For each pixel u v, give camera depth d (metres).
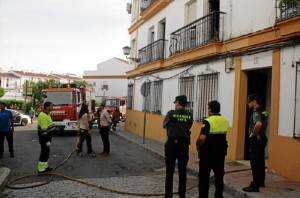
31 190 6.79
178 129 6.09
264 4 8.52
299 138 7.17
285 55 7.69
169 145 6.11
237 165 8.89
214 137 5.94
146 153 12.34
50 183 7.39
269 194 6.21
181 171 6.15
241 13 9.46
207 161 5.94
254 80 9.64
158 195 6.55
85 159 10.64
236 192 6.57
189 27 12.90
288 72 7.58
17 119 25.66
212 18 11.03
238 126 9.47
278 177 7.50
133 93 21.02
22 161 10.02
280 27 7.58
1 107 10.53
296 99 7.32
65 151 12.26
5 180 7.22
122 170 9.06
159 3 16.05
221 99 10.27
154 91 16.69
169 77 14.64
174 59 13.71
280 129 7.74
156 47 16.39
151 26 18.05
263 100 9.77
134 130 20.11
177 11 14.23
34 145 13.72
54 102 17.98
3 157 10.67
